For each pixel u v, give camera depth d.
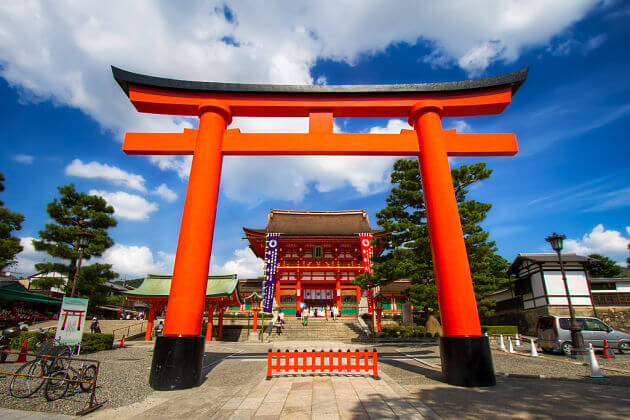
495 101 9.76
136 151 9.76
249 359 12.63
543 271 26.42
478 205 20.69
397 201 22.75
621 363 11.66
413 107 9.98
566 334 14.72
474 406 5.88
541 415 5.32
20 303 30.47
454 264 8.41
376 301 25.44
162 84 9.68
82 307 11.07
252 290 38.19
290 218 41.19
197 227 8.66
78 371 7.54
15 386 7.70
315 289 35.94
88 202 25.34
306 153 9.97
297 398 6.59
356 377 8.47
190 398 6.78
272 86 10.00
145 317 42.47
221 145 9.74
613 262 37.06
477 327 7.97
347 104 10.05
